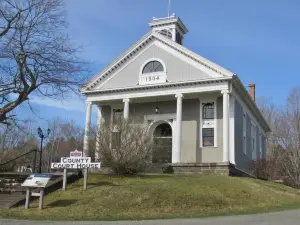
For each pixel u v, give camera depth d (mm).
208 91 32469
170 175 25859
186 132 34594
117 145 24125
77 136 62531
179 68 34094
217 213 16609
